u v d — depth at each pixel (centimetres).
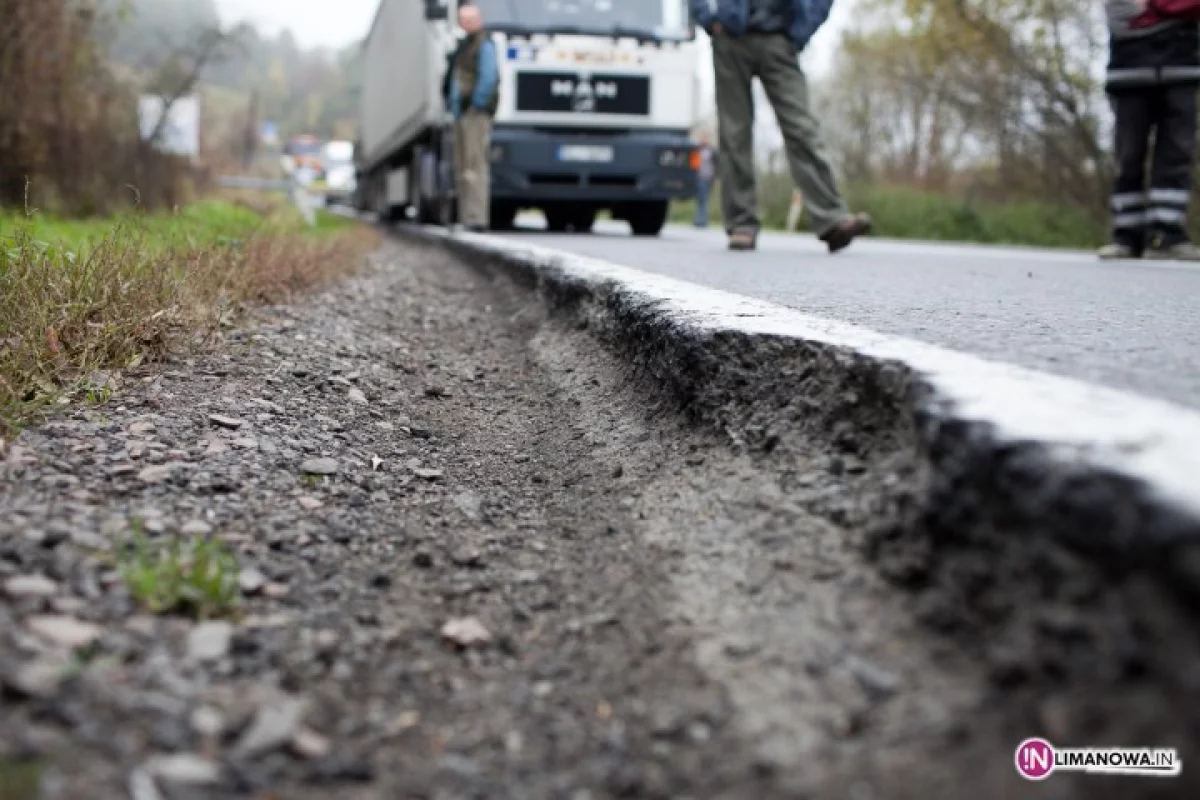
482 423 364
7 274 354
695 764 153
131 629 175
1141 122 778
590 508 263
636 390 324
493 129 1146
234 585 193
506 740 163
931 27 1897
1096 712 127
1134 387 198
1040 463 142
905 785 137
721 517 222
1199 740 117
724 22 746
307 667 176
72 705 148
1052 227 1809
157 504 236
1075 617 133
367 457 306
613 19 1148
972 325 305
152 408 306
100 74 1023
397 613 204
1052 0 1719
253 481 262
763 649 173
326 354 423
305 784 146
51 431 272
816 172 768
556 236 1135
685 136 1179
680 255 715
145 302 374
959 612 155
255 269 529
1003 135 1934
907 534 173
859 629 167
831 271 567
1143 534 125
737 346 263
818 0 737
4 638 163
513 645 193
